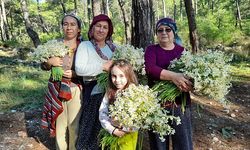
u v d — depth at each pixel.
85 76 3.77
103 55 3.72
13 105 6.28
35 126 5.29
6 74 8.90
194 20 9.98
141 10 5.58
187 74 3.16
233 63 12.90
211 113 6.24
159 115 3.07
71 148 4.06
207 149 4.93
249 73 10.82
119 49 3.57
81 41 4.03
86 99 3.82
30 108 6.09
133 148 3.38
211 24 20.53
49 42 3.87
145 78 3.72
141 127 3.12
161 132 3.12
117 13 46.75
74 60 3.90
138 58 3.51
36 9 43.59
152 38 5.68
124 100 3.02
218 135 5.40
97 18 3.71
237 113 6.57
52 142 4.84
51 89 4.01
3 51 16.11
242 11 35.97
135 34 5.71
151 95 3.08
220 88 3.14
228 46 18.67
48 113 4.09
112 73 3.24
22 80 8.11
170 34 3.42
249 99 7.61
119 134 3.27
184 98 3.44
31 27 13.91
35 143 4.80
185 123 3.49
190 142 3.56
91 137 3.77
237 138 5.41
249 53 15.27
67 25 3.89
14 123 5.38
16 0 38.09
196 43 10.04
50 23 50.19
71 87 3.96
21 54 14.95
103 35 3.73
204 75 3.06
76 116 4.01
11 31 41.25
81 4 45.59
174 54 3.47
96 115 3.75
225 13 24.39
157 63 3.48
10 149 4.60
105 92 3.54
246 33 20.80
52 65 3.83
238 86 8.68
